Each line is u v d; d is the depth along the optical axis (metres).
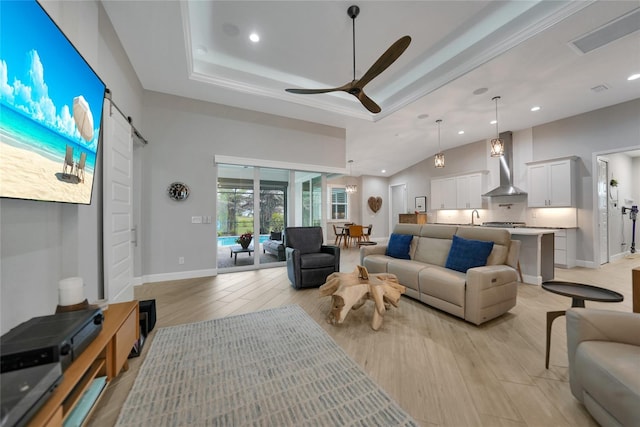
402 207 9.71
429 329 2.33
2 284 1.18
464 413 1.33
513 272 2.58
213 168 4.34
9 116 1.02
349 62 3.60
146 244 3.89
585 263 4.80
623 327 1.28
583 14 2.37
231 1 2.53
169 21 2.52
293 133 5.02
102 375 1.30
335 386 1.54
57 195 1.36
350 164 8.51
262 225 5.07
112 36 2.57
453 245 3.04
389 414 1.32
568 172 4.85
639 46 2.81
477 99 4.13
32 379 0.77
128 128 2.81
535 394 1.47
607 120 4.49
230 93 3.99
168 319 2.54
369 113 5.08
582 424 1.25
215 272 4.35
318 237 4.18
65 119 1.40
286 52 3.37
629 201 6.16
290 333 2.23
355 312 2.76
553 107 4.49
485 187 6.34
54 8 1.54
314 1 2.53
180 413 1.32
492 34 2.95
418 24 2.86
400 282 3.15
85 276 1.96
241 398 1.43
